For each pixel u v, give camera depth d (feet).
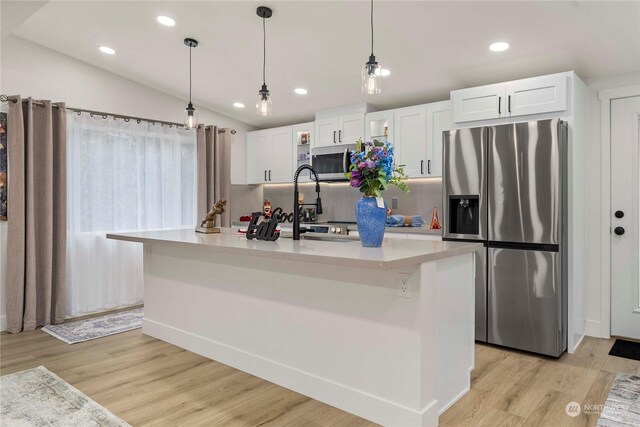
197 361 10.07
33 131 12.75
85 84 14.26
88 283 14.21
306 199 18.90
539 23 9.46
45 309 12.98
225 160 18.04
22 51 12.89
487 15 9.35
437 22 9.82
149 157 15.76
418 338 6.72
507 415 7.42
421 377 6.75
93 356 10.40
